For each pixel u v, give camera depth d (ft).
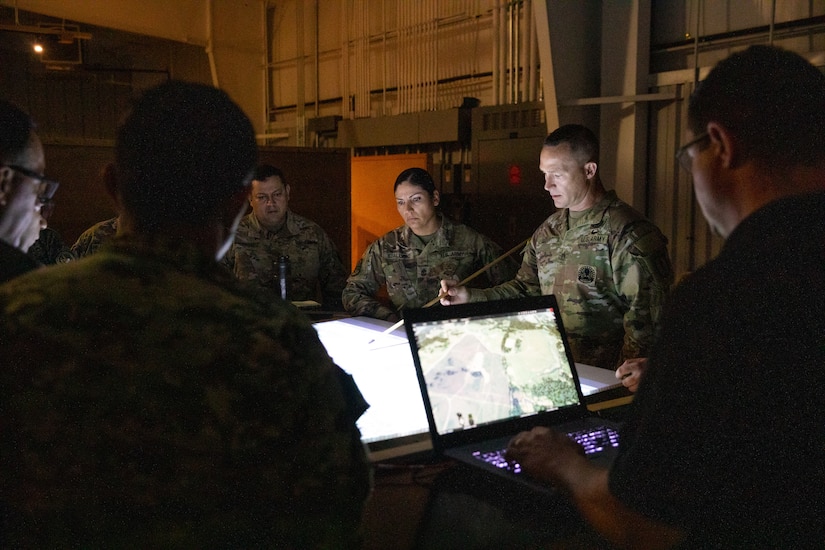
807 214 2.30
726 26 10.46
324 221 15.05
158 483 2.05
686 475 2.25
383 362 5.01
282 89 20.07
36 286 2.17
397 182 8.61
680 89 10.80
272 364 2.14
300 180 14.66
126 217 2.34
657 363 2.39
